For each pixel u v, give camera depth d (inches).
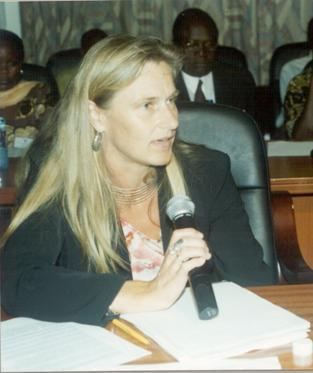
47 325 60.3
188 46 162.7
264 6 221.6
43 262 68.8
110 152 72.4
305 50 185.6
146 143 69.2
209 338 54.9
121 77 67.8
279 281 87.0
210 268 76.8
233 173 90.0
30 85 144.4
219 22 222.4
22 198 76.5
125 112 68.8
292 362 52.6
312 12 221.8
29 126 138.2
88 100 70.9
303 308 62.7
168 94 68.6
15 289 64.5
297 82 173.2
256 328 56.2
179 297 62.7
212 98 169.0
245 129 90.0
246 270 78.0
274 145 135.9
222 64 171.6
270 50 224.2
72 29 219.9
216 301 60.9
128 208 75.2
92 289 61.7
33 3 215.9
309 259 111.2
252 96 173.6
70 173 72.7
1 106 136.3
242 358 53.2
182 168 78.4
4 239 72.5
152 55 67.9
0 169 113.6
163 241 75.0
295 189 109.3
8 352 54.4
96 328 59.1
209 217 78.6
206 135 89.7
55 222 72.1
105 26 220.5
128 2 219.0
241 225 80.2
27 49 219.3
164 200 75.6
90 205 72.4
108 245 72.4
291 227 92.5
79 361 52.9
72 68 158.9
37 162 76.8
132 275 73.9
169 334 55.9
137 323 58.3
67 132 72.8
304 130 163.6
